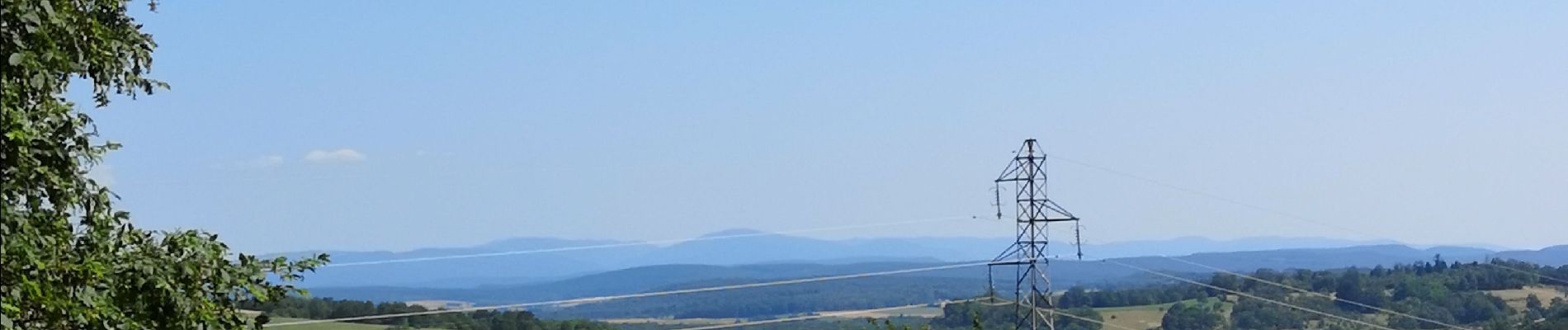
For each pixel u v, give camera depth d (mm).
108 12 17672
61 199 16297
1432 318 102000
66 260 15984
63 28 16219
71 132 16484
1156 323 101562
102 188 16875
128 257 16594
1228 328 100000
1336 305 106812
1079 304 110625
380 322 75875
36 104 16328
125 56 17375
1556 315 95938
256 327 17859
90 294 15648
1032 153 55344
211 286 17078
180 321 16516
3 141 15250
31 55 15281
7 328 14539
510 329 85000
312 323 68812
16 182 15391
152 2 18031
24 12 15375
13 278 14914
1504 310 102000
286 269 17969
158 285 16219
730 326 120500
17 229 15141
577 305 162500
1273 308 103500
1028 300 55062
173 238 17266
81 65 16625
